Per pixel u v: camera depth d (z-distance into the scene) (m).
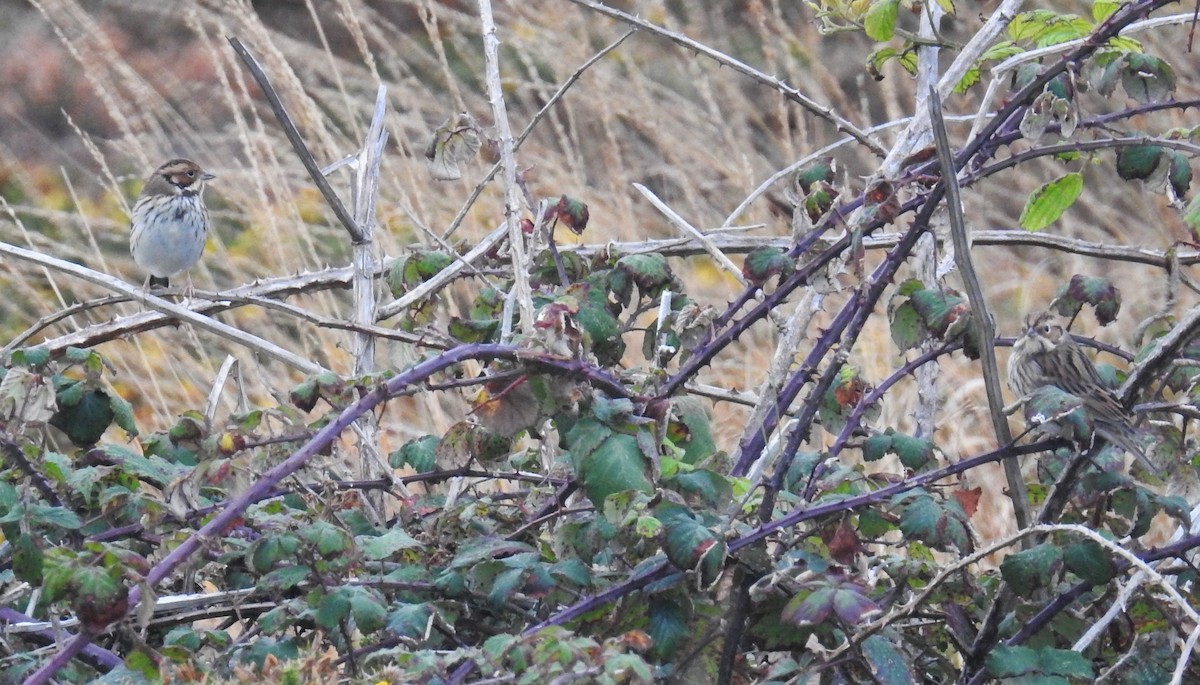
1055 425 5.18
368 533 5.88
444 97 16.45
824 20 7.55
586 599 5.04
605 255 6.97
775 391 6.25
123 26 17.89
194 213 11.51
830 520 5.37
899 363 11.54
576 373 5.08
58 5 15.51
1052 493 5.41
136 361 11.91
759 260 5.98
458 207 13.46
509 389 5.10
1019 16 7.36
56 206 16.38
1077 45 6.64
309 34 17.83
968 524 5.26
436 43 13.39
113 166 16.78
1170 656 5.38
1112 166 14.83
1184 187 6.49
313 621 5.21
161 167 11.57
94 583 4.30
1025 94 6.14
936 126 5.57
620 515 4.79
